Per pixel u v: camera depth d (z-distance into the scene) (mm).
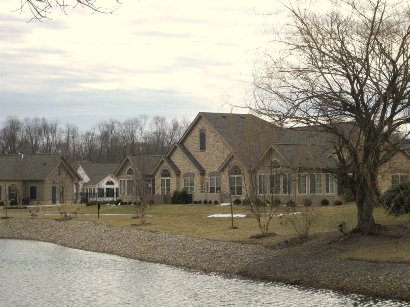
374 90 23562
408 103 23188
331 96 23734
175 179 61562
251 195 37969
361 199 26359
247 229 36156
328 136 28703
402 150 24500
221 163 57062
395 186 30031
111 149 140750
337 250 25656
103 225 44531
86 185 93125
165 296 22125
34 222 51500
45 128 146000
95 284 24922
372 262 23266
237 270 26984
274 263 26281
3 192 76188
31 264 31281
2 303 21359
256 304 20203
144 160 61594
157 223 43062
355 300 20219
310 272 24062
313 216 32531
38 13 7727
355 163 24766
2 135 139375
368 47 23094
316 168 26562
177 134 138625
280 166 32094
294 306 19703
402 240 25266
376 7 23188
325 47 23609
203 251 31031
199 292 22641
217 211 48469
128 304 20953
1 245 41969
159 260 31844
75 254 35938
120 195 67312
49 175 78000
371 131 23766
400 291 20469
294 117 24141
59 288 24094
